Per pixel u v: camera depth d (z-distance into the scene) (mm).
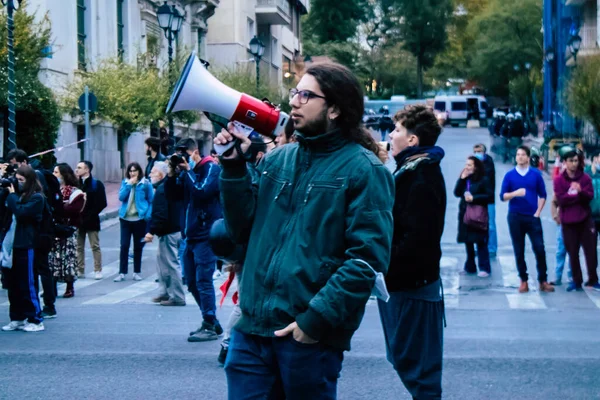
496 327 12867
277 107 5352
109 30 45094
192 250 11570
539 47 96625
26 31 32875
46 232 13672
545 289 16500
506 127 57781
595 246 16594
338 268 4988
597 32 57344
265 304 5051
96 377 9797
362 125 5273
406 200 7027
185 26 57062
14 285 12648
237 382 5148
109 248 24266
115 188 40781
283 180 5203
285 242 5094
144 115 40062
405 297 7160
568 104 43438
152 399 8883
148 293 16969
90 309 15055
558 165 17906
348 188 5055
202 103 5176
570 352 10922
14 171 14336
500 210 30594
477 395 8961
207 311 11672
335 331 5055
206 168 11156
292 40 88312
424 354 7199
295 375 4988
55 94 37094
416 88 135750
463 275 18422
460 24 130250
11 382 9602
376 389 9180
